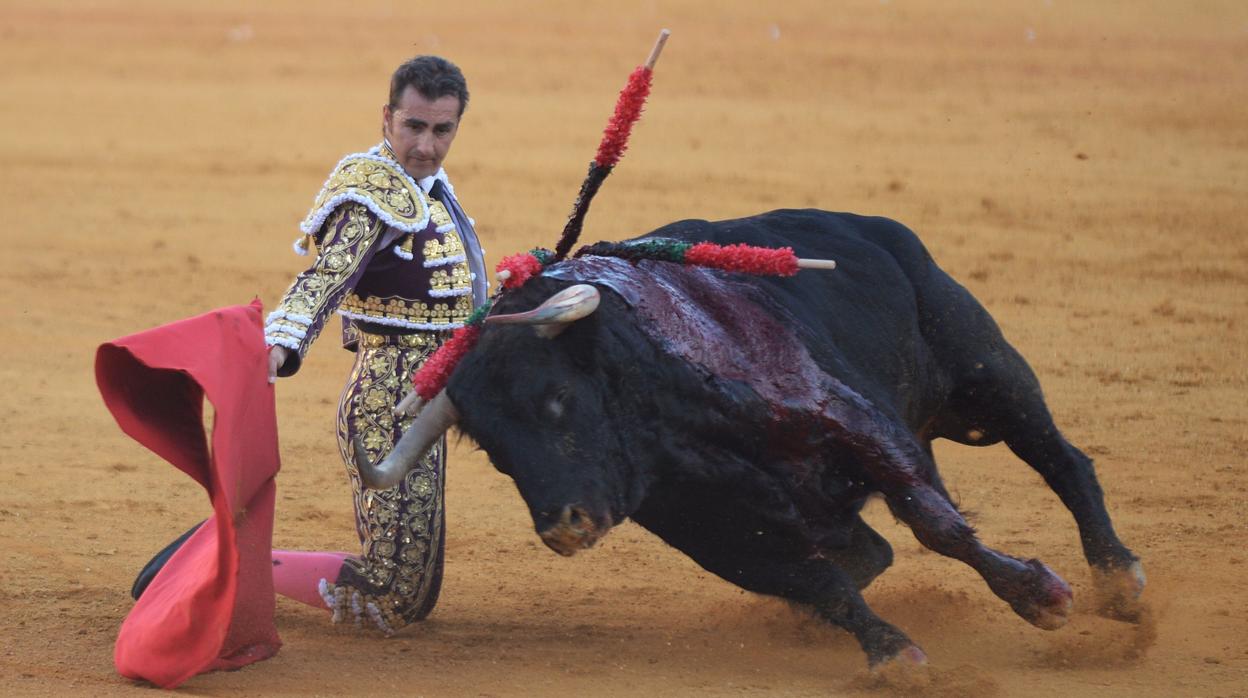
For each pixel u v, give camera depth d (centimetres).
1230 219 4150
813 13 8956
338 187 1333
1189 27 8375
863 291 1456
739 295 1340
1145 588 1647
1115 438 2358
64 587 1625
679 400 1252
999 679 1341
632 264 1309
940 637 1491
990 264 3681
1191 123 5634
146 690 1259
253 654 1352
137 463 2259
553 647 1445
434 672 1352
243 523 1312
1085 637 1470
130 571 1712
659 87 6600
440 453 1415
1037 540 1867
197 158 5359
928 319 1512
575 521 1180
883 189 4600
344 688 1294
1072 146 5238
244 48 8006
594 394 1211
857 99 6269
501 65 7300
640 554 1828
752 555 1309
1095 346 2967
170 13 9406
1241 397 2602
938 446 2336
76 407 2605
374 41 8238
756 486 1277
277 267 3834
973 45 7788
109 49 7944
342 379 2806
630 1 9544
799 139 5431
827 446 1312
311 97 6588
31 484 2117
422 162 1370
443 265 1376
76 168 5194
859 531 1455
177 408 1284
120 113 6247
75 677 1305
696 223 1445
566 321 1178
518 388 1196
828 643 1475
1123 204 4350
